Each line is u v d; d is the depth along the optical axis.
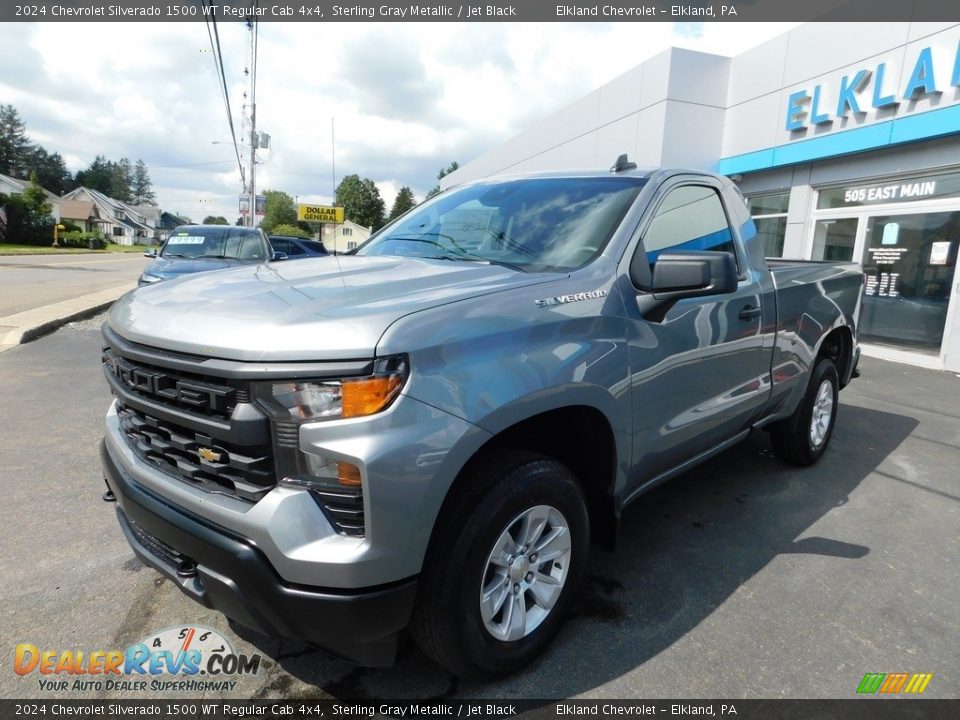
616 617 2.59
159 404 1.97
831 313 4.20
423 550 1.78
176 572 2.01
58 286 16.66
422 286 2.12
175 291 2.24
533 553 2.20
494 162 20.44
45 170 109.75
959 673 2.31
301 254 16.67
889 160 8.67
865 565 3.07
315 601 1.70
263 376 1.69
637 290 2.52
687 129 11.10
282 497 1.71
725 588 2.84
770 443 4.95
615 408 2.35
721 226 3.26
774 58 10.18
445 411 1.77
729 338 3.05
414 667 2.27
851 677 2.27
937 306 8.35
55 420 4.95
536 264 2.56
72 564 2.87
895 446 4.95
